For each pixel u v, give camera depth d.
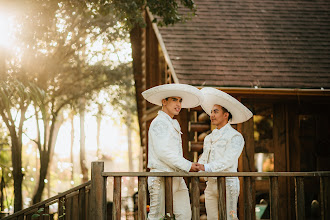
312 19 10.73
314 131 8.84
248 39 9.91
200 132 9.10
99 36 13.45
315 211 8.53
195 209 4.71
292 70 9.05
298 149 8.73
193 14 8.73
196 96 5.25
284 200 8.57
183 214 4.99
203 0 11.20
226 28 10.25
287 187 8.62
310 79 8.82
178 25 10.22
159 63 12.62
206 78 8.62
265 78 8.77
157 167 4.95
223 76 8.73
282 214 8.54
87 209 5.72
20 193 8.73
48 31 8.66
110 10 8.23
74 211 5.59
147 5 8.25
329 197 4.90
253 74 8.86
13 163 8.71
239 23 10.45
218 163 5.01
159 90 5.14
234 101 5.33
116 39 13.70
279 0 11.41
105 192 4.65
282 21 10.60
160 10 8.26
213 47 9.58
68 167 21.22
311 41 9.98
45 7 7.96
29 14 7.91
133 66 13.60
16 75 8.67
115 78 15.50
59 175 23.20
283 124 8.78
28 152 21.55
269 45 9.77
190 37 9.85
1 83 7.10
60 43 10.21
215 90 5.39
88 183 5.57
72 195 5.62
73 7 8.14
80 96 15.30
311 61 9.34
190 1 8.40
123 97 17.69
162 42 9.63
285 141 8.77
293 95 8.62
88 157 28.92
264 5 11.17
